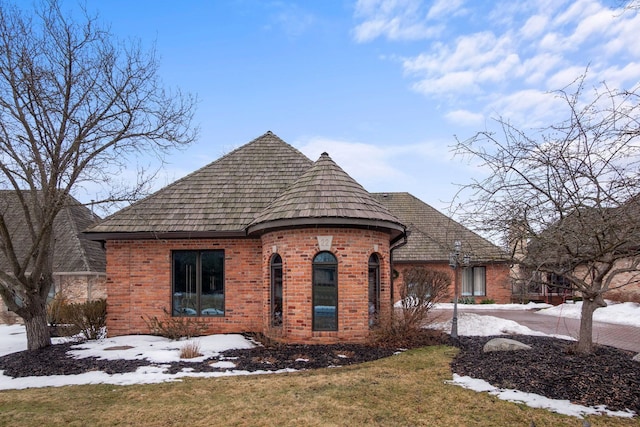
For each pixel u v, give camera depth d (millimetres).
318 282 12023
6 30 11156
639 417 6156
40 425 6359
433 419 6320
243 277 13898
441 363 9477
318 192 12359
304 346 11367
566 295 26547
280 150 16891
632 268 8055
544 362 8586
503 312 22391
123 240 14125
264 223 12180
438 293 12102
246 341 12391
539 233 7156
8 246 11719
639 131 5816
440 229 26656
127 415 6688
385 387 7762
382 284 12727
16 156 11516
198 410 6836
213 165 16312
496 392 7383
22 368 9859
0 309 20453
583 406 6602
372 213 11992
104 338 13555
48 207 11766
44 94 11625
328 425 6160
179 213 14281
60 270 19641
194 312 14062
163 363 9867
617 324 17344
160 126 12969
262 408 6844
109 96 12305
